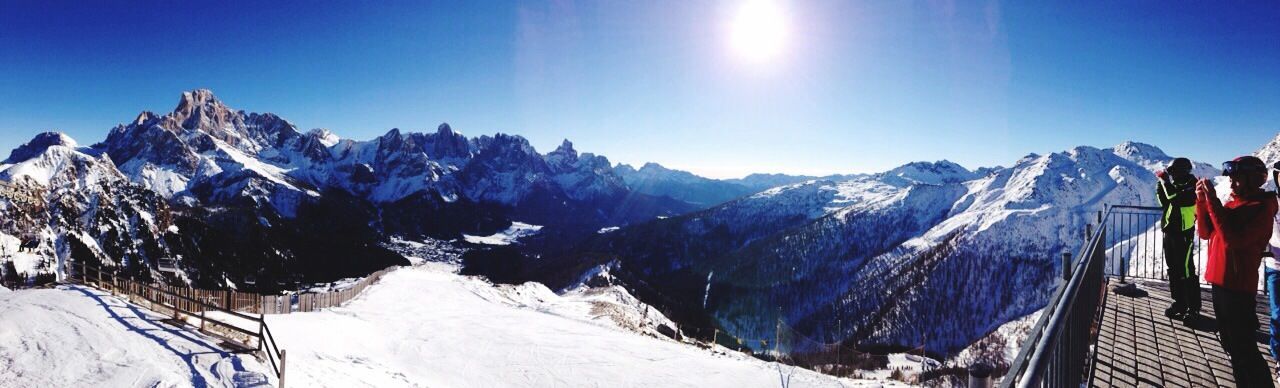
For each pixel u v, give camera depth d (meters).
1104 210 9.22
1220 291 4.32
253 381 13.64
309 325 27.14
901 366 51.59
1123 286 7.75
